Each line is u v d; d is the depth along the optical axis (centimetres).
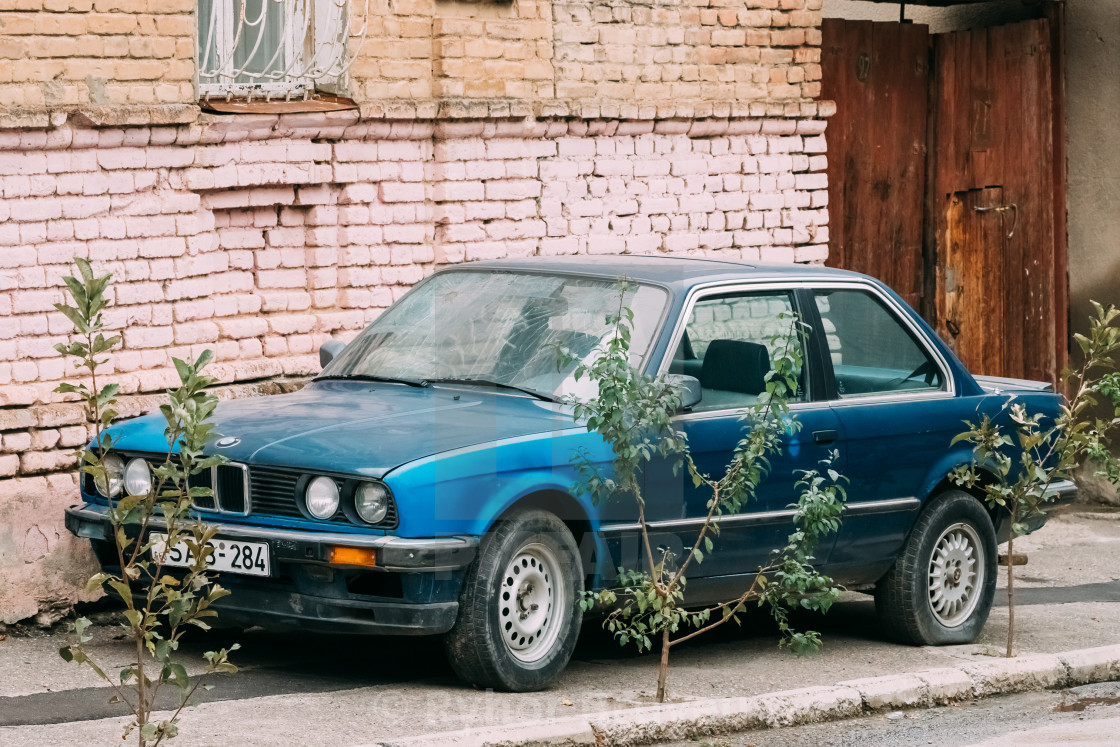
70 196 820
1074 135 1309
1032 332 1310
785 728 675
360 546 625
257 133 905
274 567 645
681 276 761
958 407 834
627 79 1090
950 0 1329
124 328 848
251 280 931
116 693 655
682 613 681
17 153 796
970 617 846
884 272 1297
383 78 973
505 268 796
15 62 793
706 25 1130
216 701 650
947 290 1326
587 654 782
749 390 756
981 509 846
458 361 747
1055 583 1047
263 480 657
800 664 780
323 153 945
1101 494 1317
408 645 774
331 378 771
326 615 644
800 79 1183
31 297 803
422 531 632
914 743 654
